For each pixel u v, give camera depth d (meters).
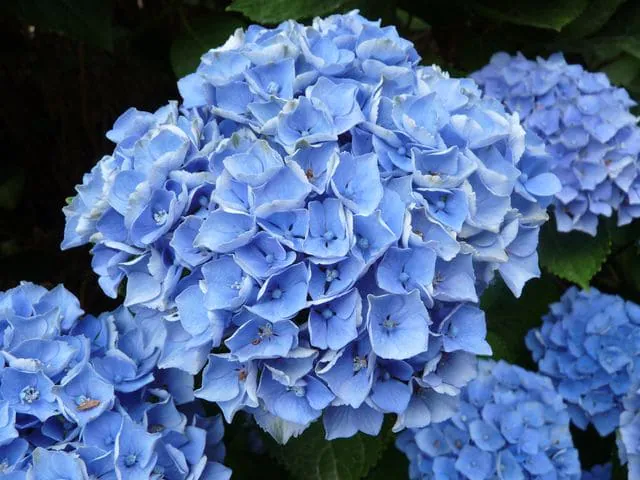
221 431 0.44
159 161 0.38
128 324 0.44
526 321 0.64
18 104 0.69
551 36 0.68
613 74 0.74
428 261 0.36
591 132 0.57
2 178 0.65
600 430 0.58
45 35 0.67
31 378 0.39
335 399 0.37
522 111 0.60
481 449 0.50
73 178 0.71
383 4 0.62
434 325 0.38
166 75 0.69
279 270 0.35
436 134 0.39
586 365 0.58
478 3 0.63
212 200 0.37
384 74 0.41
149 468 0.38
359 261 0.35
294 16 0.56
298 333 0.36
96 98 0.70
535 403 0.53
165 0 0.66
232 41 0.44
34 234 0.68
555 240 0.60
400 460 0.59
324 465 0.46
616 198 0.58
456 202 0.38
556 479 0.51
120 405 0.40
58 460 0.37
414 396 0.39
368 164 0.37
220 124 0.41
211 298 0.36
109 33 0.58
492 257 0.39
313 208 0.36
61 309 0.43
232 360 0.37
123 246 0.39
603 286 0.73
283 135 0.38
